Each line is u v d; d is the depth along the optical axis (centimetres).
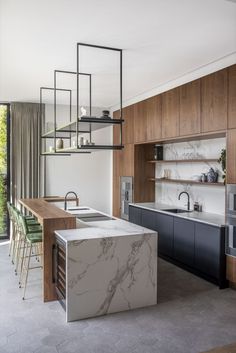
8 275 461
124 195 683
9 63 448
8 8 291
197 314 342
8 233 693
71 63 449
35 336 296
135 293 354
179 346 281
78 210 548
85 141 435
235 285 410
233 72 396
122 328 311
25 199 612
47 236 373
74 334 299
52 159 724
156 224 554
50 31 342
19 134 683
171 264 517
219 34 350
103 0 278
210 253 428
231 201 397
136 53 408
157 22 320
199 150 538
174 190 605
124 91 611
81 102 713
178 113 505
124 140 686
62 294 349
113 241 342
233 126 395
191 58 429
